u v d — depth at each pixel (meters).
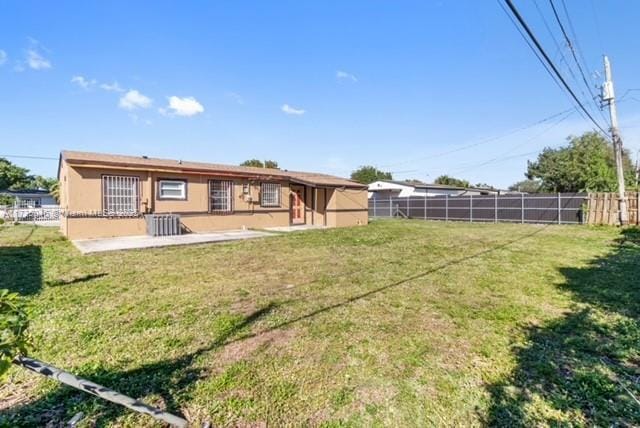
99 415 2.10
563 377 2.65
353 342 3.28
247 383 2.51
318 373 2.68
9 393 2.32
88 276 5.83
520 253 8.56
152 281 5.53
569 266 6.96
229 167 14.73
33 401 2.24
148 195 11.20
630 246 9.59
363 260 7.53
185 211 12.08
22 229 14.34
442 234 12.98
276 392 2.41
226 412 2.17
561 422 2.10
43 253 8.01
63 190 11.92
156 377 2.56
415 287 5.31
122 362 2.79
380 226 16.69
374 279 5.80
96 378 2.52
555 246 9.77
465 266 6.95
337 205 16.48
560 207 17.94
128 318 3.84
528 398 2.36
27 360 1.68
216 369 2.71
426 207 24.02
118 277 5.78
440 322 3.84
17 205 25.73
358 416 2.16
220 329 3.54
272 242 10.27
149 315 3.94
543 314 4.11
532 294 4.96
